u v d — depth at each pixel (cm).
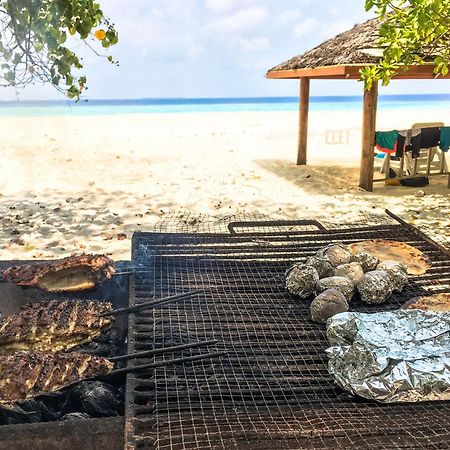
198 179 346
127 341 96
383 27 154
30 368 83
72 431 70
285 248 142
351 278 114
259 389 81
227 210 261
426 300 106
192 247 139
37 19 115
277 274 126
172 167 396
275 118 1095
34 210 260
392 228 156
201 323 102
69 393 87
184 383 82
